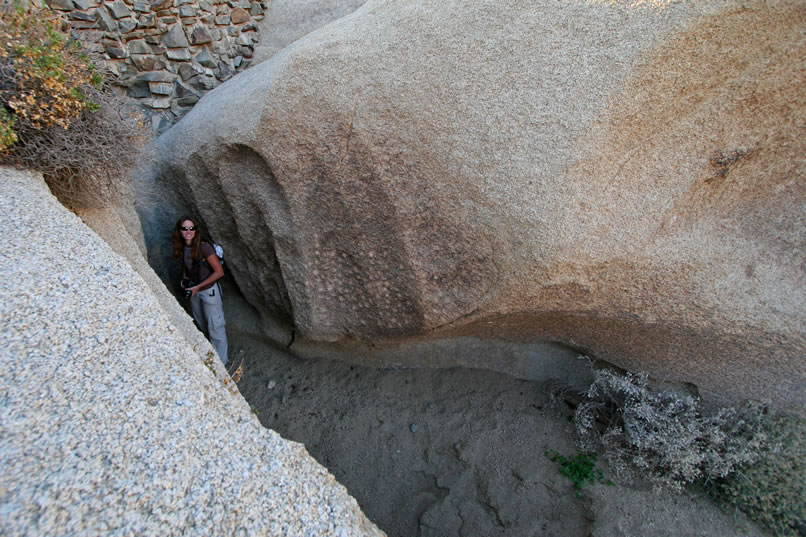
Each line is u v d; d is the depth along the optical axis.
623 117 2.28
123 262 2.16
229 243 3.89
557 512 2.89
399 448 3.41
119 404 1.48
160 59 4.22
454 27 2.58
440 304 3.04
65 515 1.16
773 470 2.64
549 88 2.37
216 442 1.47
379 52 2.74
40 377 1.50
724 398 2.93
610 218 2.41
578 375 3.39
